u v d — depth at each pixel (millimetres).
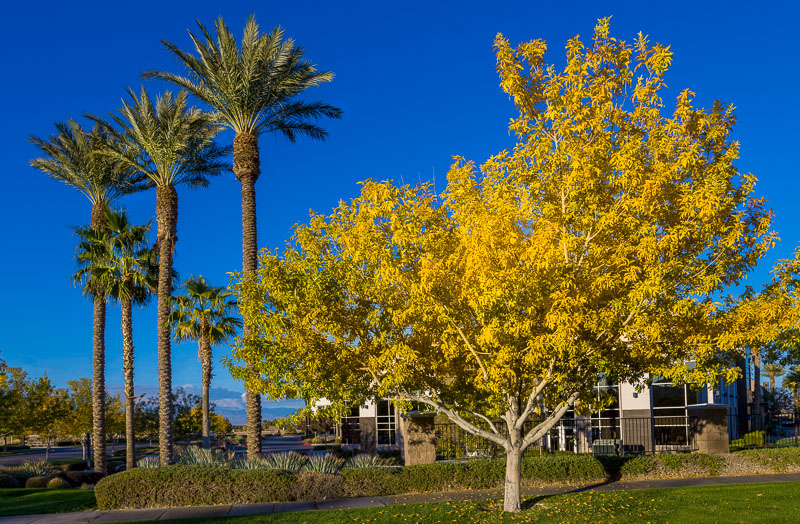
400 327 13734
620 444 23922
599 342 12953
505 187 13383
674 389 27141
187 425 57688
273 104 25281
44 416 42375
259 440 23062
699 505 13648
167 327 27703
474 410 15984
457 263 13156
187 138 28375
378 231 13758
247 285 14656
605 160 12617
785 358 18781
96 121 29531
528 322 11844
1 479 25547
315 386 14484
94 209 33031
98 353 31641
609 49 13266
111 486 17969
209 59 24203
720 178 12398
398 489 18469
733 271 12977
